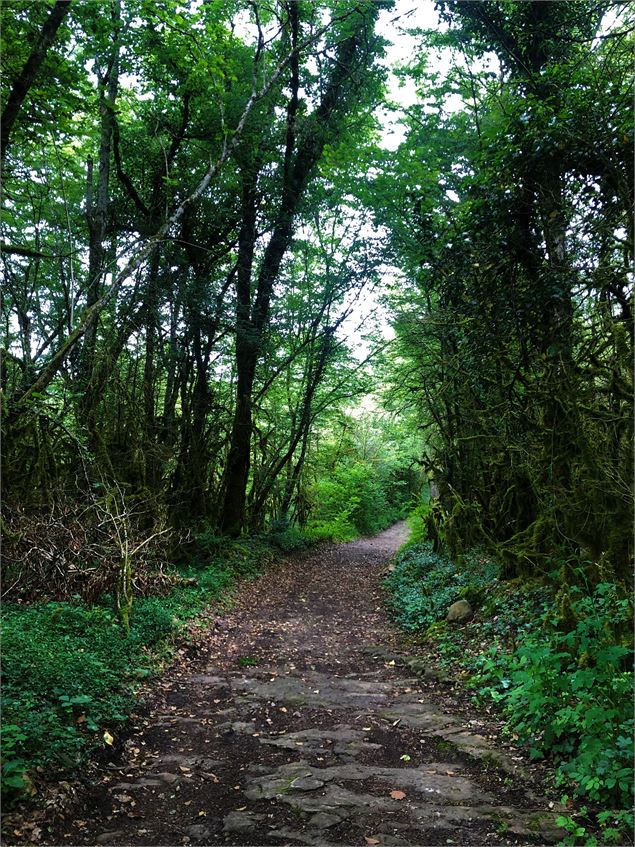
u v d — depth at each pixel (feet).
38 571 24.84
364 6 34.78
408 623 30.99
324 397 68.18
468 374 33.30
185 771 14.35
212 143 44.39
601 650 14.14
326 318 59.21
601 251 25.62
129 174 48.01
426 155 42.50
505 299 27.91
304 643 28.30
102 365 36.78
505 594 27.09
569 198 26.58
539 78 26.48
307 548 67.15
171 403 45.62
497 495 33.47
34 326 42.06
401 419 75.56
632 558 21.93
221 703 19.33
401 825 11.69
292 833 11.52
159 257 44.75
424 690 20.85
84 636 21.40
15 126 28.09
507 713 17.06
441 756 15.26
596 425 23.91
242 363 54.24
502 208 27.76
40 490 29.58
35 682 16.02
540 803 12.34
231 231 53.57
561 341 25.72
